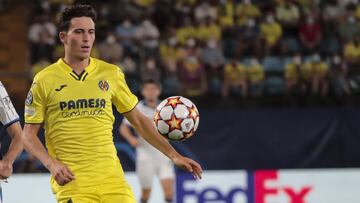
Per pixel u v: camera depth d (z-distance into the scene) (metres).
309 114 47.72
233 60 54.91
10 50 64.56
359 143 47.53
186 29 60.50
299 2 63.91
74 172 16.72
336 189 41.06
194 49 57.03
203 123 46.97
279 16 62.53
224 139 47.03
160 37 60.81
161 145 17.80
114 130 45.22
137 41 59.25
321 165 47.53
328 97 52.06
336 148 47.62
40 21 58.84
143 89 36.75
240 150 47.09
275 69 57.25
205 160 46.72
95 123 16.91
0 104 17.55
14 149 17.44
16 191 39.31
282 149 47.34
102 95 17.06
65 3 62.69
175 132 17.48
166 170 37.34
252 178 40.25
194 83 53.34
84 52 16.84
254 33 60.06
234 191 40.09
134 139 37.19
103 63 17.56
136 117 17.83
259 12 63.56
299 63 55.50
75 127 16.81
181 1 63.34
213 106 50.75
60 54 56.72
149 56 57.94
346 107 47.91
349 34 61.16
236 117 47.19
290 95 52.31
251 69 55.03
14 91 54.69
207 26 60.34
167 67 54.31
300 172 40.84
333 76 54.16
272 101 51.84
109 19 61.53
